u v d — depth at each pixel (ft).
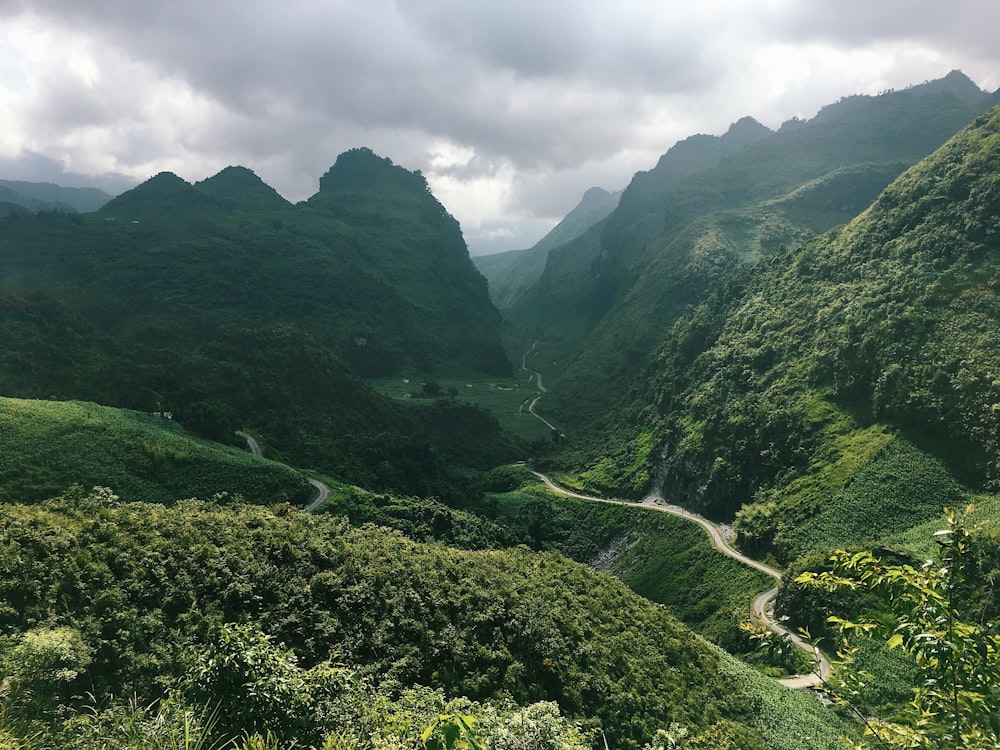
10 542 90.68
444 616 111.55
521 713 57.16
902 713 25.61
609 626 134.82
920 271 276.21
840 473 235.20
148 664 78.28
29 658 57.16
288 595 104.94
